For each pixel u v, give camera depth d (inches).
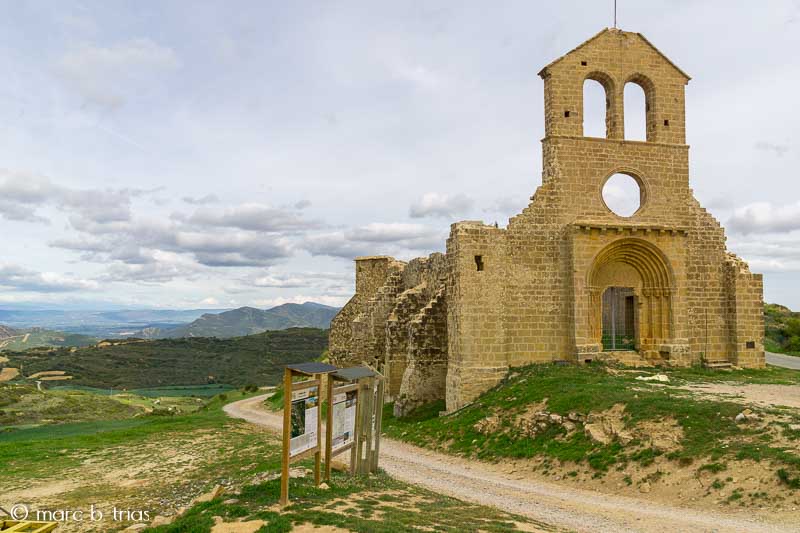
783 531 576.1
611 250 1423.5
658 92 1486.2
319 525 504.7
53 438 1510.8
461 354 1339.8
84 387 5369.1
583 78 1450.5
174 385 5693.9
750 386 1138.0
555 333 1396.4
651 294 1462.8
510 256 1389.0
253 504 583.2
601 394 1031.6
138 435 1518.2
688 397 959.0
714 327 1478.8
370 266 2536.9
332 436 682.2
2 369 6018.7
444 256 1647.4
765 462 694.5
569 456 903.1
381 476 778.8
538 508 719.7
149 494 864.9
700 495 696.4
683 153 1491.1
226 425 1704.0
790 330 2915.8
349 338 2524.6
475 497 780.6
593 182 1435.8
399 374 1803.6
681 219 1477.6
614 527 631.2
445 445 1147.3
